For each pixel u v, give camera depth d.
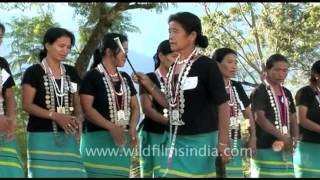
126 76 6.01
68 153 5.51
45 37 5.59
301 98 6.75
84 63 10.48
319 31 17.09
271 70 6.50
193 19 4.63
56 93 5.53
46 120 5.45
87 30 11.04
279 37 17.36
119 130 5.65
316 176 6.73
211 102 4.65
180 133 4.62
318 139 6.73
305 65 17.20
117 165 5.81
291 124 6.71
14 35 10.87
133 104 6.00
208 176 4.61
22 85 5.50
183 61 4.70
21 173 5.39
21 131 9.63
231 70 6.36
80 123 5.56
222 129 4.57
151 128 6.32
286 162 6.38
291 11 17.22
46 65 5.57
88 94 5.71
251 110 6.56
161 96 5.59
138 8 10.77
